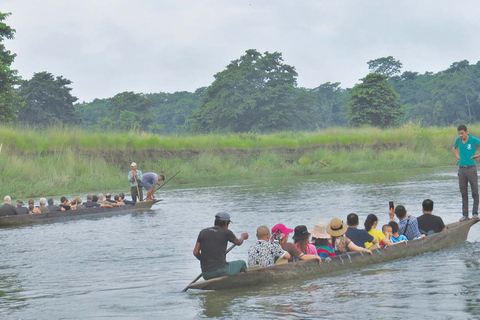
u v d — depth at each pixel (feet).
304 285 50.75
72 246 76.48
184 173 194.18
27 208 107.55
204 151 221.25
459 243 68.59
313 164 224.53
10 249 75.20
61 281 55.77
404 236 65.31
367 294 46.52
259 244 54.03
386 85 459.73
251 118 519.60
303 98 541.34
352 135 259.60
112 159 197.47
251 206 115.55
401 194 127.34
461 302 42.88
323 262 54.95
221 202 126.41
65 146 191.62
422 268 55.77
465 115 650.02
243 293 48.93
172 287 52.21
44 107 508.94
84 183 168.35
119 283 54.29
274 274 52.29
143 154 206.28
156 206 124.88
